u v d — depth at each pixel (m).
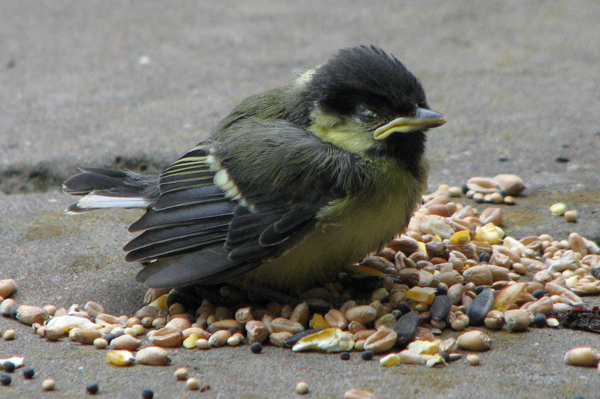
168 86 18.17
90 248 10.10
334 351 7.47
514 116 15.65
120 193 9.25
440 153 13.84
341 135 8.16
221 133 8.78
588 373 6.84
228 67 19.47
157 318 8.28
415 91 8.09
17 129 15.20
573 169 12.81
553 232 10.55
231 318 8.25
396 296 8.36
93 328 7.91
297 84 8.73
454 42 21.31
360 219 7.79
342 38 21.64
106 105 16.84
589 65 19.02
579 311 8.14
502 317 7.91
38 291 8.95
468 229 10.27
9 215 11.19
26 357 7.39
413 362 7.14
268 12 24.69
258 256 7.71
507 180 11.88
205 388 6.65
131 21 23.81
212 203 8.07
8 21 23.73
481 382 6.69
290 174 7.82
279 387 6.65
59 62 19.95
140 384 6.75
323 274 8.27
